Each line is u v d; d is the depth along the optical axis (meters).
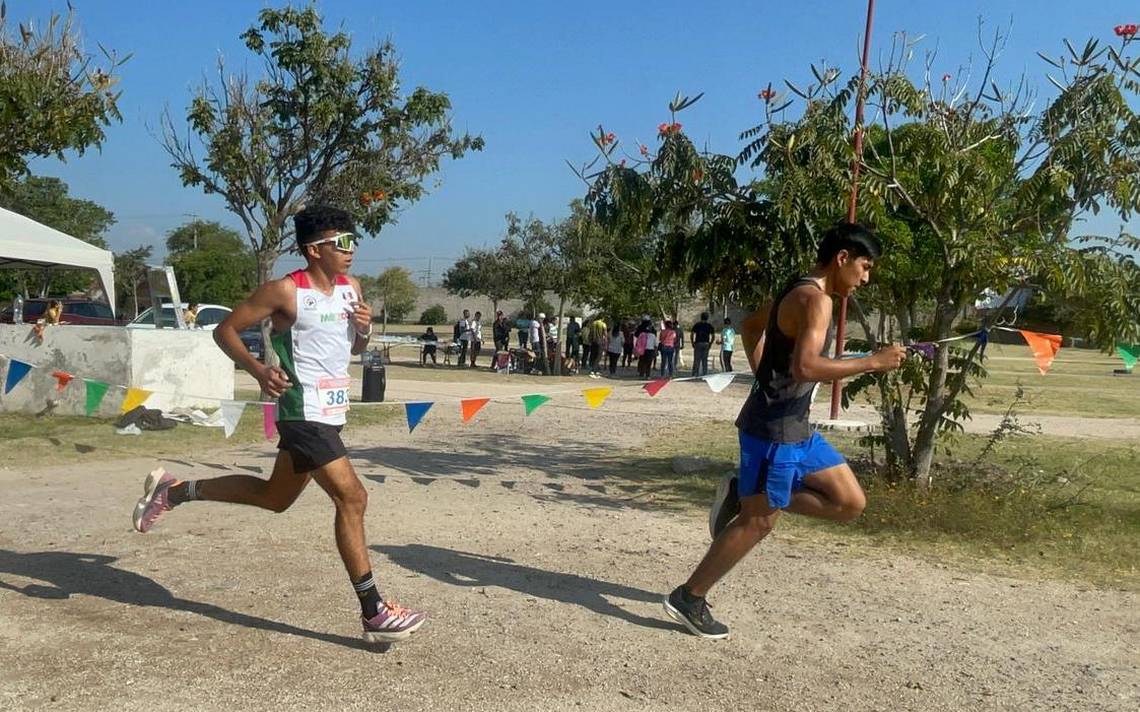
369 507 7.66
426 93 15.08
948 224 7.84
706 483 9.03
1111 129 7.62
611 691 4.13
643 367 26.78
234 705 3.90
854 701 4.09
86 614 4.92
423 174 15.57
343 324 4.47
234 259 57.09
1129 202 7.30
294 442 4.39
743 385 22.50
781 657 4.56
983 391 21.53
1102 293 7.13
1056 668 4.50
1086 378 27.58
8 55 11.90
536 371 27.75
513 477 9.28
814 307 4.38
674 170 8.21
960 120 8.03
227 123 14.48
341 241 4.43
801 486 4.66
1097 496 8.61
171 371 12.52
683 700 4.06
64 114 12.17
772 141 7.84
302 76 14.58
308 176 15.17
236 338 4.34
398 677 4.21
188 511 7.23
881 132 8.78
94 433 10.98
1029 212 7.81
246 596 5.25
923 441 8.11
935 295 8.23
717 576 4.71
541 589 5.52
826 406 16.52
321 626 4.81
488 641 4.67
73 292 49.19
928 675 4.39
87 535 6.48
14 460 9.49
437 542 6.56
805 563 6.17
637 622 5.00
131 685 4.07
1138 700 4.16
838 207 7.67
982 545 6.67
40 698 3.93
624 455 10.95
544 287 28.08
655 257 9.05
